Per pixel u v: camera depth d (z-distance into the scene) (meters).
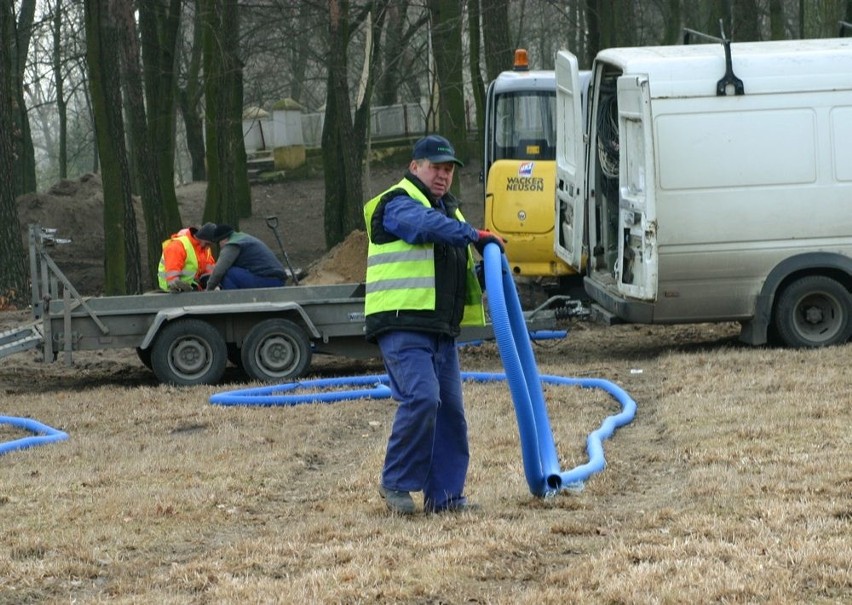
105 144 28.44
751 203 17.08
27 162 50.00
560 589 7.29
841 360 16.12
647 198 16.88
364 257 28.62
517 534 8.56
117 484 11.15
